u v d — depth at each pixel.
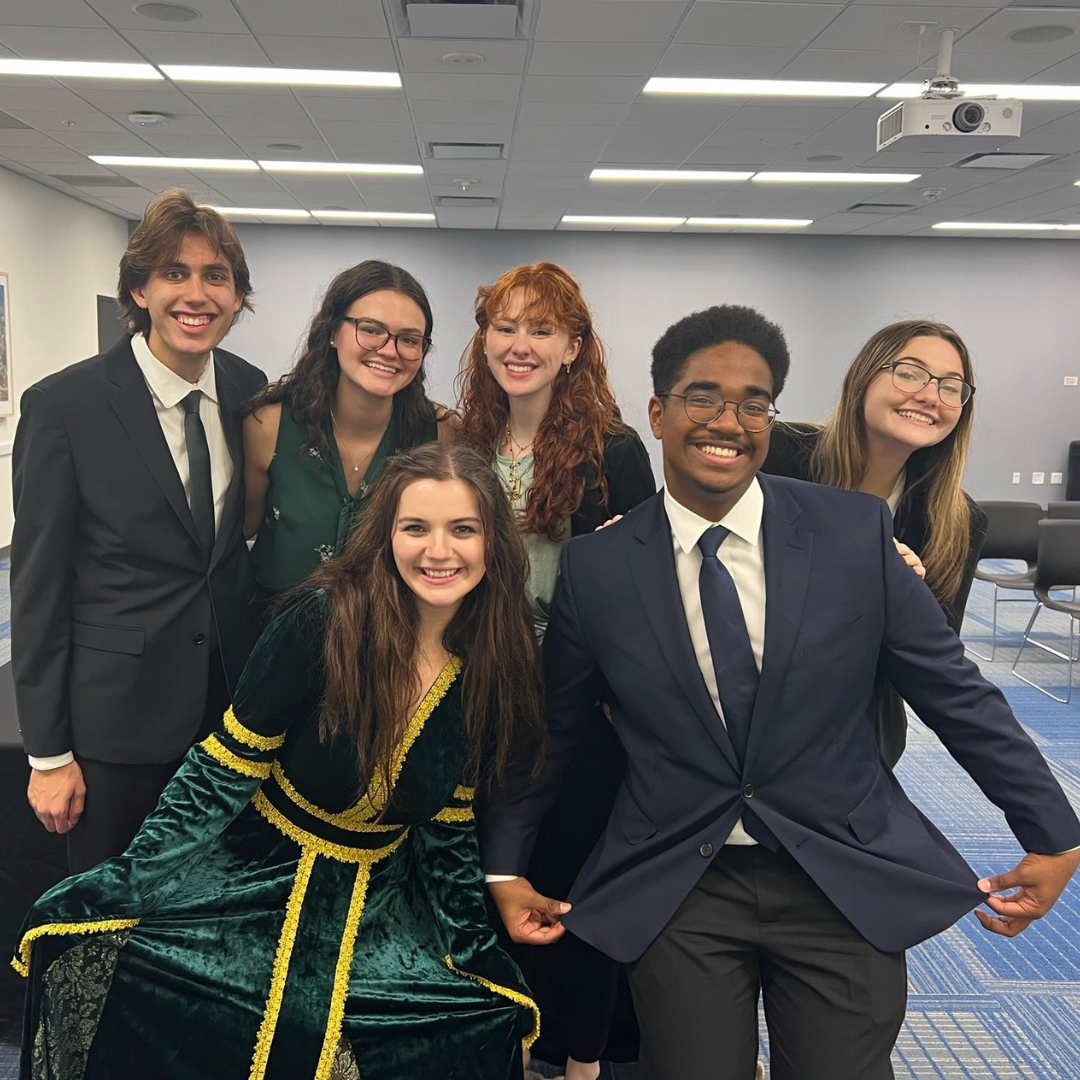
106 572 1.88
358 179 9.27
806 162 8.26
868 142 7.52
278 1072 1.51
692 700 1.49
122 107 6.80
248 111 6.87
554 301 1.92
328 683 1.56
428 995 1.59
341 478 2.04
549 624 1.67
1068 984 2.59
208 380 2.00
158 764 1.91
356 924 1.62
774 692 1.46
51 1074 1.51
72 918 1.50
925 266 12.52
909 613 1.53
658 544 1.54
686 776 1.52
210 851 1.67
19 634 1.84
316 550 2.02
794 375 12.64
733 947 1.52
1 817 2.13
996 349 12.61
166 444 1.89
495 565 1.61
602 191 9.67
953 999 2.52
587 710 1.70
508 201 10.30
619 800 1.66
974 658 6.09
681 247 12.45
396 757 1.60
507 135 7.46
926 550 1.90
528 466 2.05
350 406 2.05
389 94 6.42
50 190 9.98
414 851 1.74
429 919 1.71
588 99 6.46
